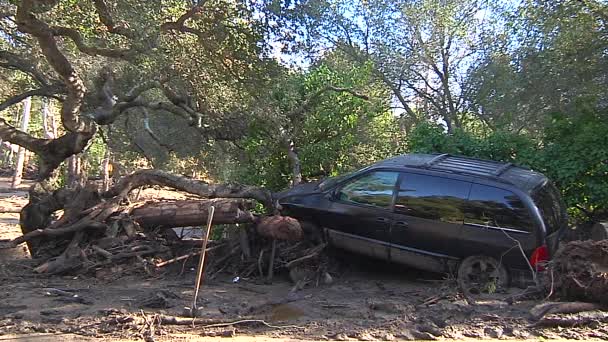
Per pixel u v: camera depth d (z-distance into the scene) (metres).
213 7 12.68
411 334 6.07
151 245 9.13
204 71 14.14
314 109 13.74
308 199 8.78
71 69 12.12
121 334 5.91
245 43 13.16
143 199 10.48
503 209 7.88
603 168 10.59
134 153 26.88
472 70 26.56
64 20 13.08
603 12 13.44
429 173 8.28
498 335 6.11
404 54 28.28
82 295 7.48
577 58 14.01
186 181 10.08
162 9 12.46
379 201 8.43
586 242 7.11
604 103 12.87
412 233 8.20
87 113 16.11
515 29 17.36
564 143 11.00
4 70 20.88
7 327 6.07
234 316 6.57
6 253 9.51
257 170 14.27
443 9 27.17
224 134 16.70
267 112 13.40
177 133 25.14
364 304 7.17
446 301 7.26
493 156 11.27
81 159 28.48
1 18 13.09
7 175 52.88
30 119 48.69
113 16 11.98
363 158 14.81
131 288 7.95
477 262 7.99
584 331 6.25
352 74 14.90
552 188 8.67
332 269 8.71
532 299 7.32
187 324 6.25
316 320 6.50
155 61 12.88
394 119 27.78
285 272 8.96
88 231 9.23
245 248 8.92
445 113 29.05
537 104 16.59
